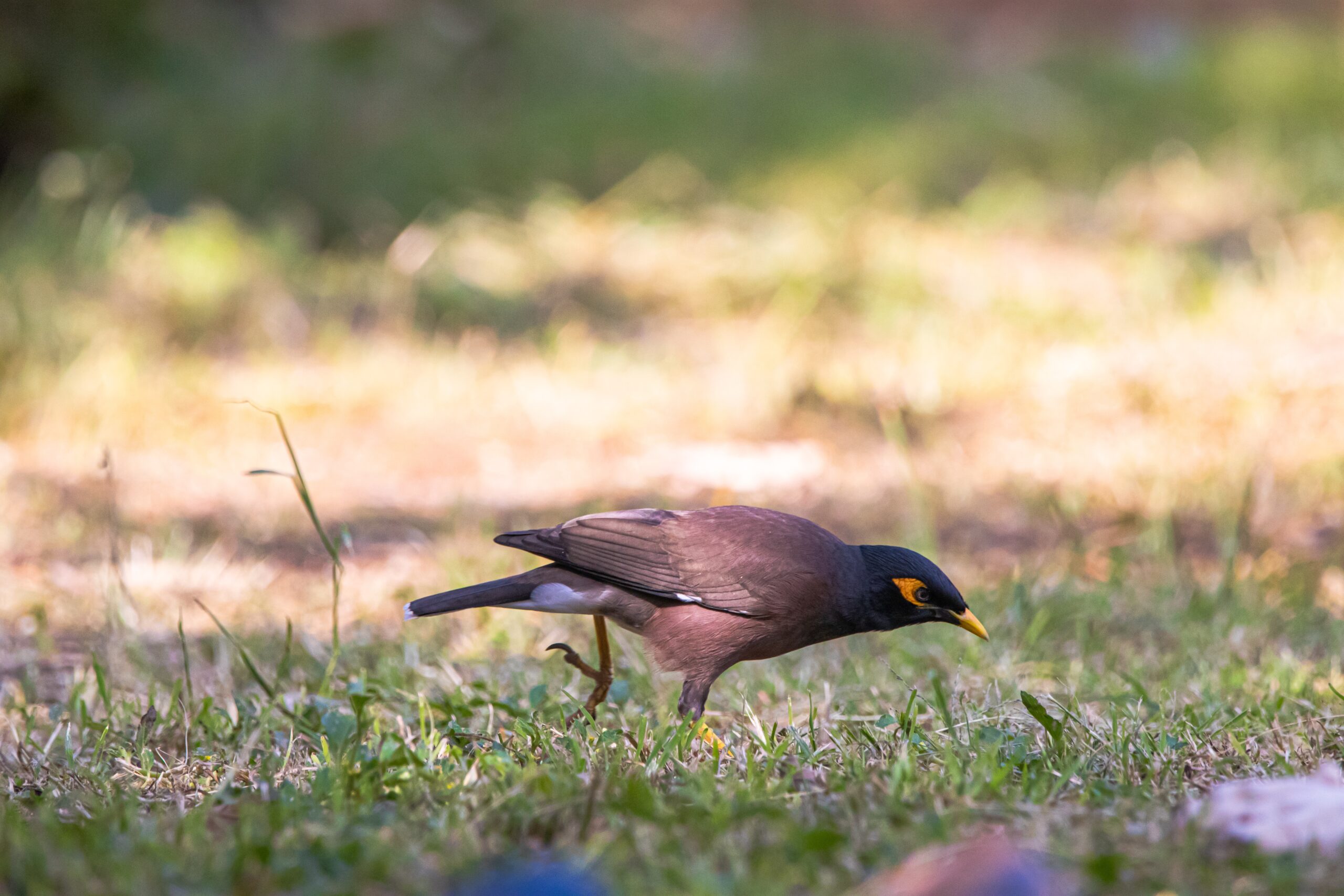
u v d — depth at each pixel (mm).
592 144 21984
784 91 24438
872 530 11328
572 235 18938
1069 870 4758
